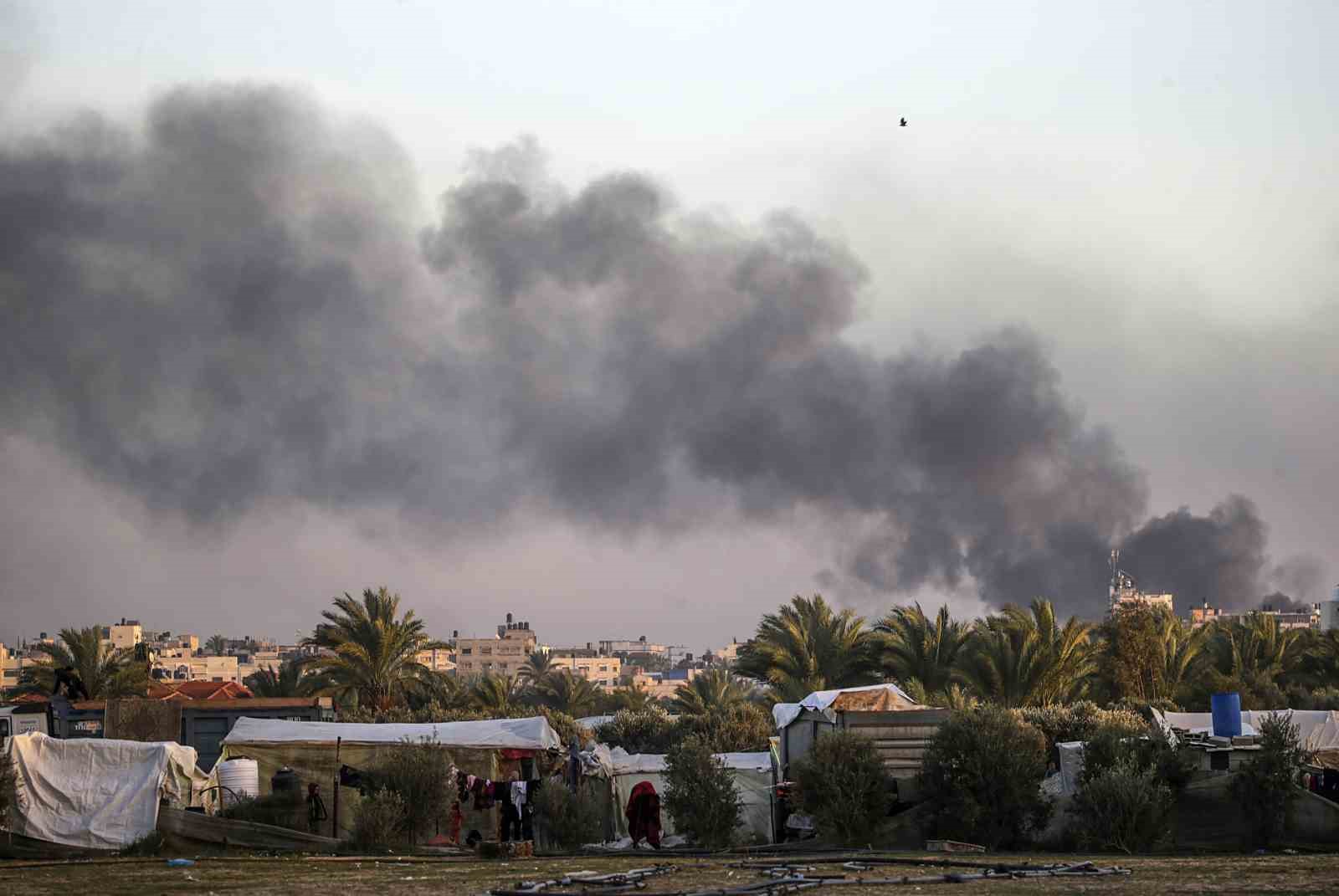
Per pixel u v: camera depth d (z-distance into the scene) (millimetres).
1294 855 51719
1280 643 155125
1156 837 55281
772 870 42875
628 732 114062
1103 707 133125
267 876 43750
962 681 118500
